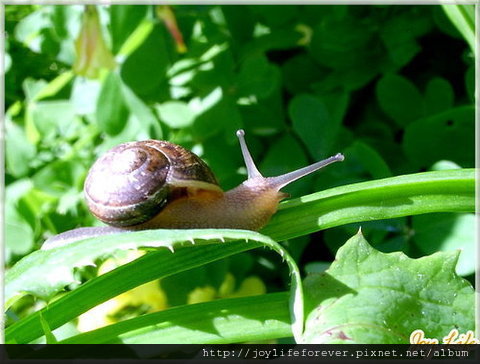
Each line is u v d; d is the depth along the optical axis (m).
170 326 0.09
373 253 0.09
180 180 0.11
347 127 0.17
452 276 0.09
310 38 0.17
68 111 0.17
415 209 0.10
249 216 0.11
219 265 0.15
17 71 0.19
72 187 0.17
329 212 0.10
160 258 0.10
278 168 0.15
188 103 0.17
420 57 0.17
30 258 0.09
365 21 0.16
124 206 0.11
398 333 0.09
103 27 0.16
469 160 0.14
